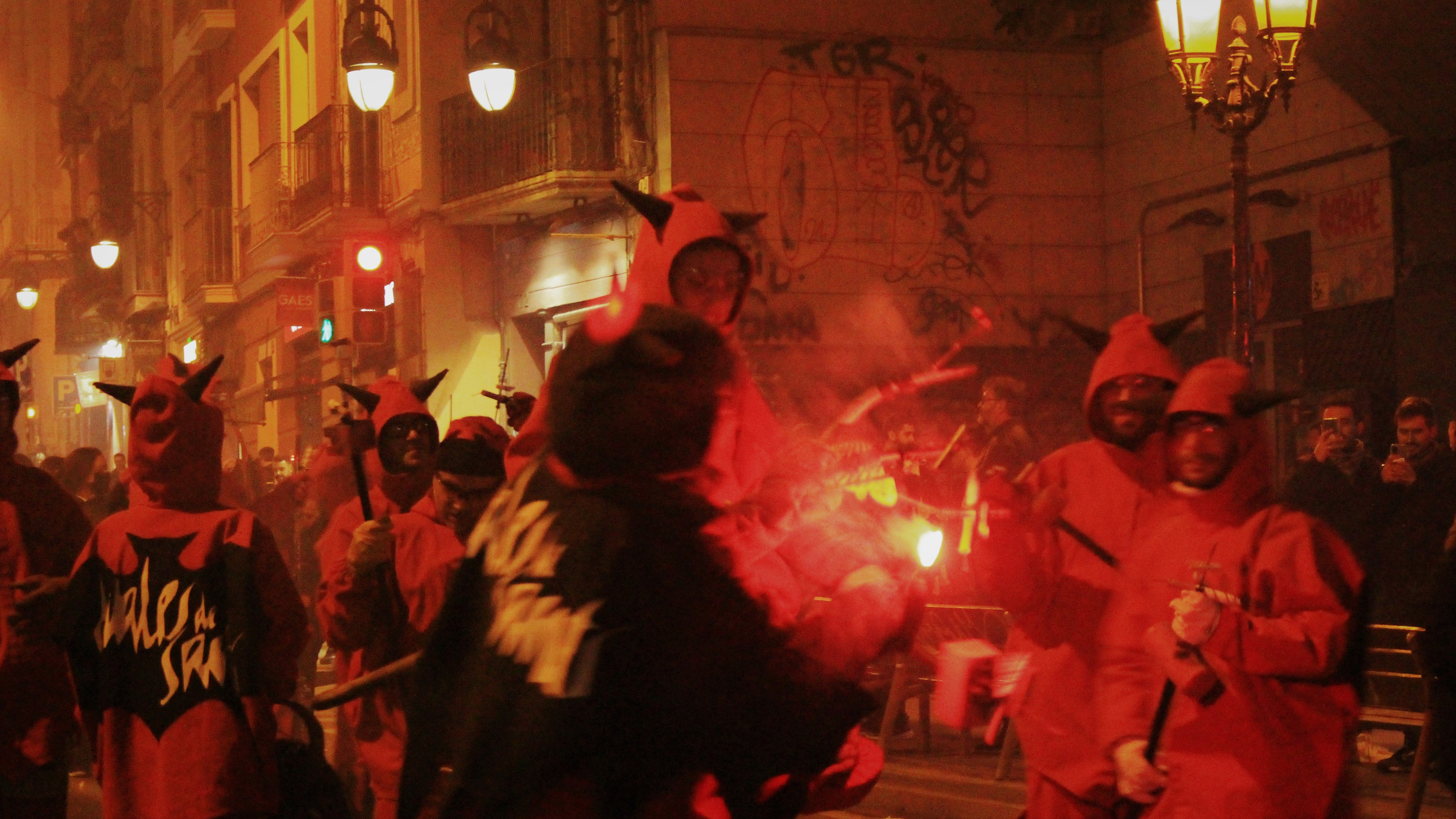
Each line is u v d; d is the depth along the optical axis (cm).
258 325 2928
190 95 3312
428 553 567
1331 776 427
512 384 2014
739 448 355
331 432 1075
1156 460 485
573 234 1864
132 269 3841
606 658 266
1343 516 916
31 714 584
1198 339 1598
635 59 1742
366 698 568
